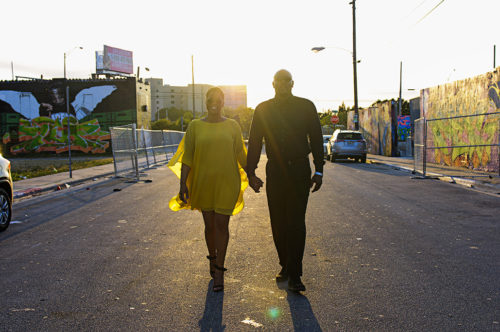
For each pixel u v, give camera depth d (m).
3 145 47.41
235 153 4.24
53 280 4.40
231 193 4.07
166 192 11.58
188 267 4.79
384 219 7.39
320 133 4.12
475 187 11.60
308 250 5.45
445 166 18.34
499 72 15.00
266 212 8.27
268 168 4.12
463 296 3.82
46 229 7.06
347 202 9.23
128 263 4.97
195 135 4.10
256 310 3.57
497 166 15.05
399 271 4.56
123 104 47.62
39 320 3.41
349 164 21.53
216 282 4.02
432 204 8.88
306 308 3.60
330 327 3.23
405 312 3.49
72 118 47.50
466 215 7.65
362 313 3.48
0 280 4.42
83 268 4.80
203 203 4.14
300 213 3.99
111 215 8.22
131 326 3.28
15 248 5.81
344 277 4.39
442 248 5.47
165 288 4.12
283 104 4.09
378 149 31.00
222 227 4.06
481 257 5.05
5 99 47.44
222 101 4.13
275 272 4.58
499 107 15.02
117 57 54.97
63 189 13.00
